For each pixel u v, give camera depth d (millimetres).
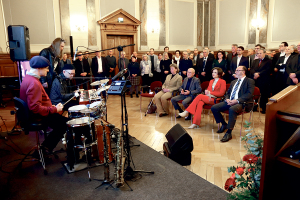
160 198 2004
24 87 2459
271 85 5543
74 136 2303
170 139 2879
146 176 2381
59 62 3973
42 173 2510
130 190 2135
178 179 2314
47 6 7617
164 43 9586
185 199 1980
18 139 3615
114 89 2146
